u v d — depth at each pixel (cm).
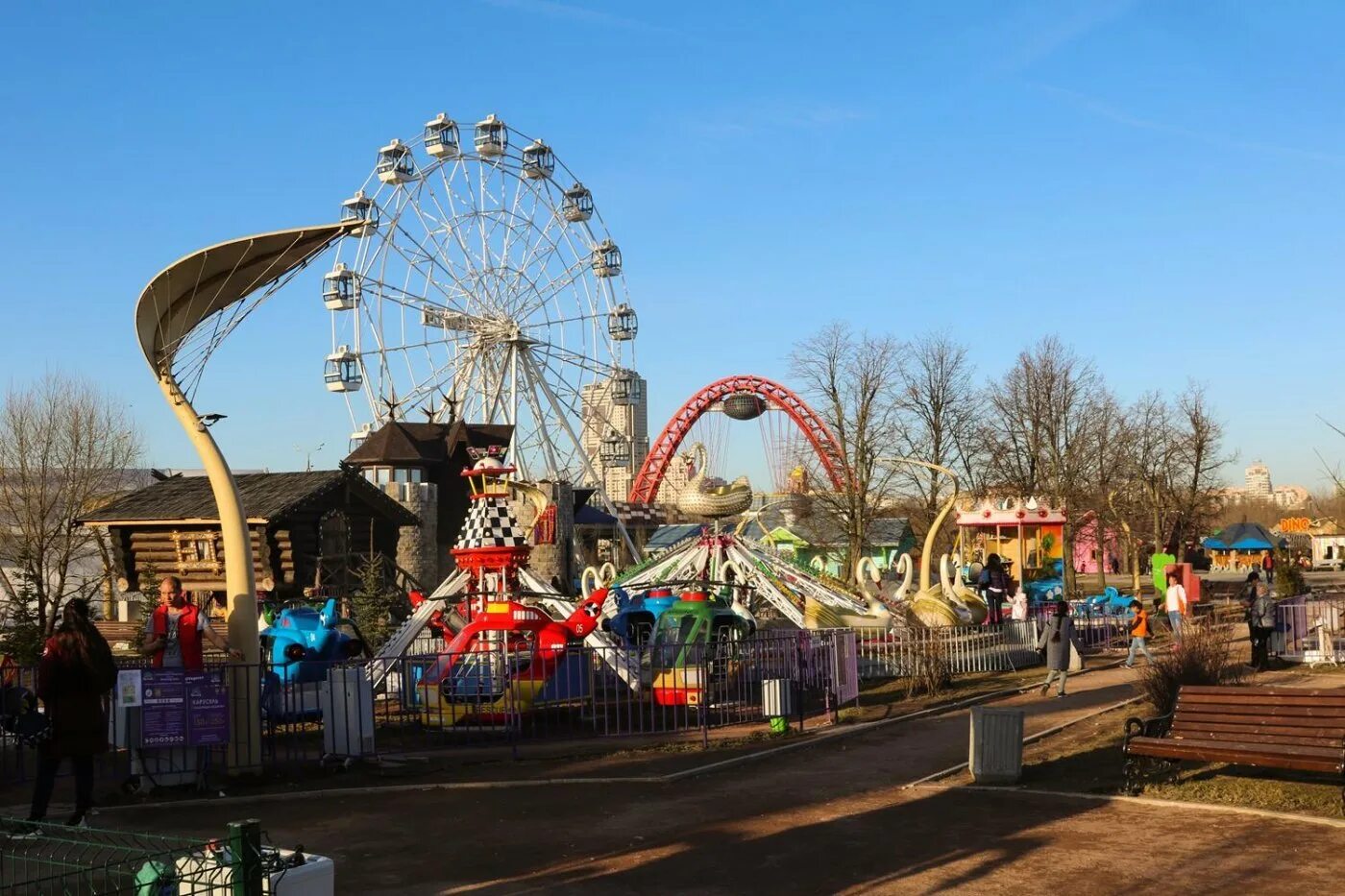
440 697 2059
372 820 1397
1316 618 2872
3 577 4344
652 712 2094
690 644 2184
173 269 1545
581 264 6906
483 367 6500
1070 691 2533
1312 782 1416
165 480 4575
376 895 1088
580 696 2152
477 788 1573
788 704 2034
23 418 5278
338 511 4184
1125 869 1109
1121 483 7119
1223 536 8725
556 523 5500
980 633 3075
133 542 4234
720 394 9438
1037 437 6331
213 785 1591
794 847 1234
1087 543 9644
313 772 1681
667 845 1254
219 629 3525
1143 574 8775
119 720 1566
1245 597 4697
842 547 6625
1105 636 3700
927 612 3188
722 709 2227
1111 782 1477
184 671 1538
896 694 2562
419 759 1814
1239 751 1342
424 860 1209
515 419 6406
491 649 2078
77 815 1303
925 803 1427
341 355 5800
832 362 6209
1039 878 1093
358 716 1725
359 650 2481
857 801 1452
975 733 1527
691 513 3075
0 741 1703
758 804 1452
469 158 6334
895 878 1110
